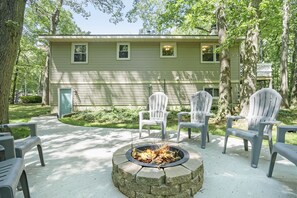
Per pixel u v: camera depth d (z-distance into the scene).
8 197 1.36
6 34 4.24
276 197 2.03
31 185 2.31
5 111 4.33
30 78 20.86
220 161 3.06
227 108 6.97
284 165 2.87
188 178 1.99
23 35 14.84
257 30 5.76
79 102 10.34
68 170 2.75
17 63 16.55
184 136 4.89
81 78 10.36
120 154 2.49
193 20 6.82
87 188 2.23
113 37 9.84
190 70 10.57
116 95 10.44
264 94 3.46
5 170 1.63
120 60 10.43
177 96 10.55
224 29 7.14
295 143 4.11
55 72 10.27
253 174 2.57
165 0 12.47
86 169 2.79
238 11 6.39
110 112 8.99
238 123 6.16
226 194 2.09
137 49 10.47
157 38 10.02
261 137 2.80
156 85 10.51
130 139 4.56
